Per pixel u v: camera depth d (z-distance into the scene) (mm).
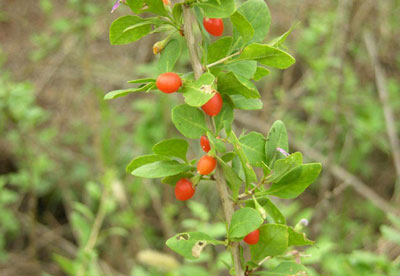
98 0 1180
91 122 1109
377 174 1318
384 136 1183
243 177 387
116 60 1389
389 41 1257
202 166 364
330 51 1068
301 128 1115
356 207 1201
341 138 1201
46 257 1244
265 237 374
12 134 1062
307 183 372
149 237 1214
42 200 1321
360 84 1255
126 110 1343
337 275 613
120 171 1176
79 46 1216
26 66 1355
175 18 377
